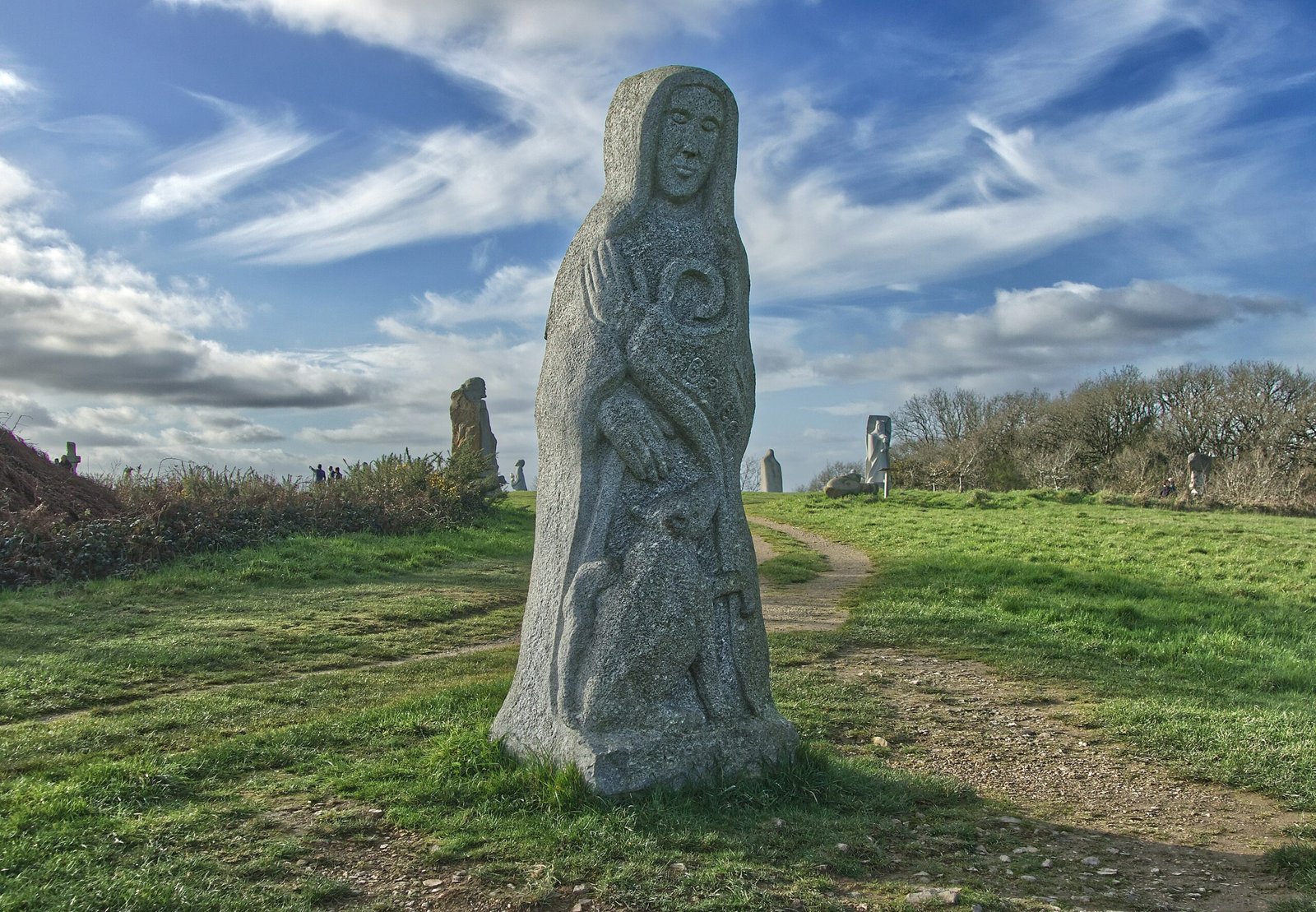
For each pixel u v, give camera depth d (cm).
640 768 471
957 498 3009
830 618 1184
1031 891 416
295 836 445
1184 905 409
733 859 415
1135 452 4431
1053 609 1192
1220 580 1525
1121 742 689
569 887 393
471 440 2625
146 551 1332
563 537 514
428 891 392
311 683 805
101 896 375
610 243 526
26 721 688
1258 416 4347
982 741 688
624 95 554
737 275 550
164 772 523
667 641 488
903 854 446
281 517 1656
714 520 522
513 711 532
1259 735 690
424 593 1283
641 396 516
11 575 1188
